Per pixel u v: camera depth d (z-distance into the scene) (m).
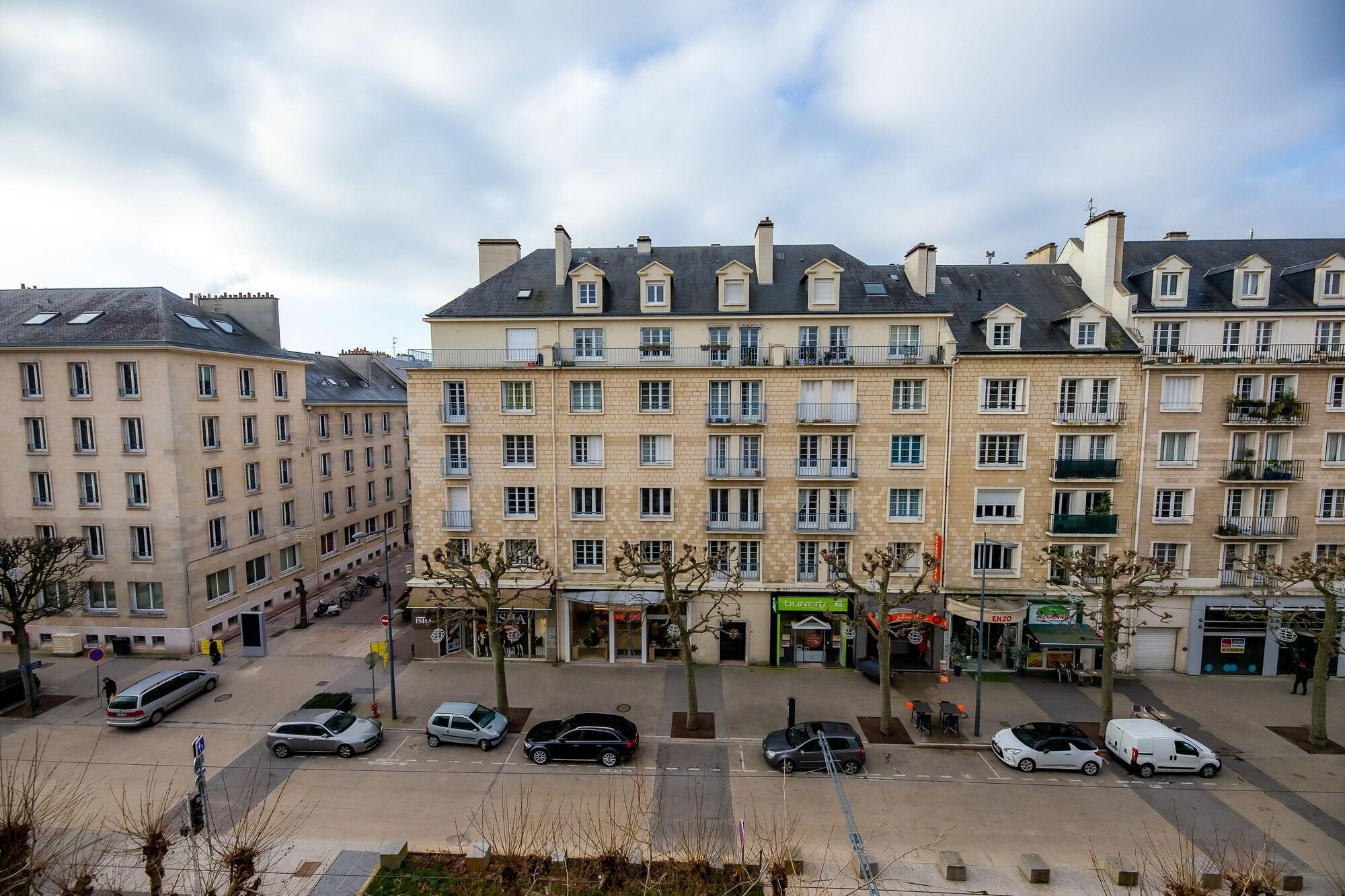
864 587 30.09
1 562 25.72
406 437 57.50
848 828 17.17
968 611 28.92
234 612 35.66
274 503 39.66
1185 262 29.73
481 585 29.84
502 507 30.72
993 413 29.25
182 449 32.06
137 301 34.19
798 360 29.75
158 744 23.36
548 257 34.34
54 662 30.98
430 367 30.08
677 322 30.16
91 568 32.03
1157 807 19.75
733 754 22.86
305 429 42.78
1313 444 29.03
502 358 30.48
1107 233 30.86
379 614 38.84
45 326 32.72
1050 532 29.56
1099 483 29.25
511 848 16.03
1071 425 28.97
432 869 16.47
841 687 28.62
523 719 25.36
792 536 30.30
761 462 29.89
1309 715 26.19
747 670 30.39
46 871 15.07
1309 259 32.91
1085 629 29.91
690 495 30.30
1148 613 30.08
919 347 29.78
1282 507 29.25
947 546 30.08
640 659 31.48
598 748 22.11
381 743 23.55
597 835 18.00
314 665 30.83
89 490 32.16
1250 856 16.70
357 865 16.70
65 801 19.23
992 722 25.44
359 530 49.81
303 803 19.73
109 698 26.16
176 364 31.67
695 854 15.76
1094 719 25.78
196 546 32.94
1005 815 19.28
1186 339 29.56
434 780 21.09
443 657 31.75
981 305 32.53
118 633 32.28
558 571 30.94
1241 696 27.86
